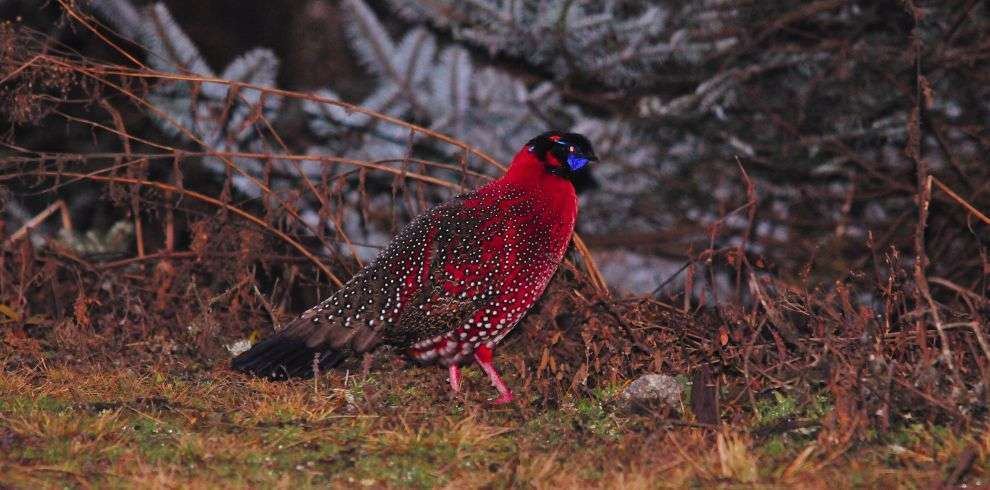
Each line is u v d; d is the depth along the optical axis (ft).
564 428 26.02
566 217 29.14
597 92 46.42
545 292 33.65
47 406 27.30
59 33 50.11
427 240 28.50
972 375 27.37
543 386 28.68
